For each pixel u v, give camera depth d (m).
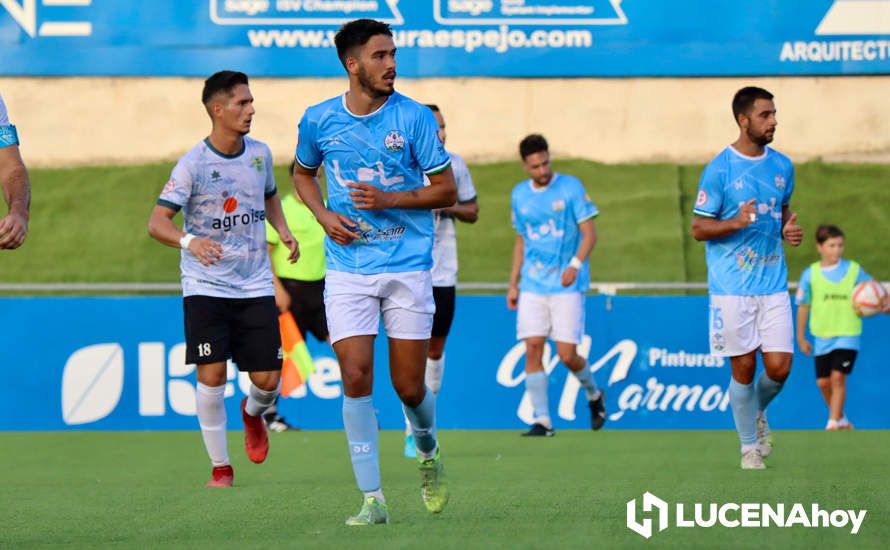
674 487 17.52
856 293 28.67
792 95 33.88
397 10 31.08
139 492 17.91
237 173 18.20
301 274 28.34
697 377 29.03
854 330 28.80
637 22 31.27
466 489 17.56
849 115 33.84
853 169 34.41
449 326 23.77
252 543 12.65
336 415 29.17
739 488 17.28
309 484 18.89
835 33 31.28
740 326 20.03
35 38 31.75
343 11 31.16
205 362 18.28
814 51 31.38
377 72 13.47
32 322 29.33
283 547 12.30
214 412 18.47
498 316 29.14
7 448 25.44
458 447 24.77
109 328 29.28
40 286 29.67
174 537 13.29
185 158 17.98
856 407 29.62
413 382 13.80
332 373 29.14
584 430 28.92
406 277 13.69
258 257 18.58
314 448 24.97
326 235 13.95
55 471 21.52
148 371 29.28
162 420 29.22
